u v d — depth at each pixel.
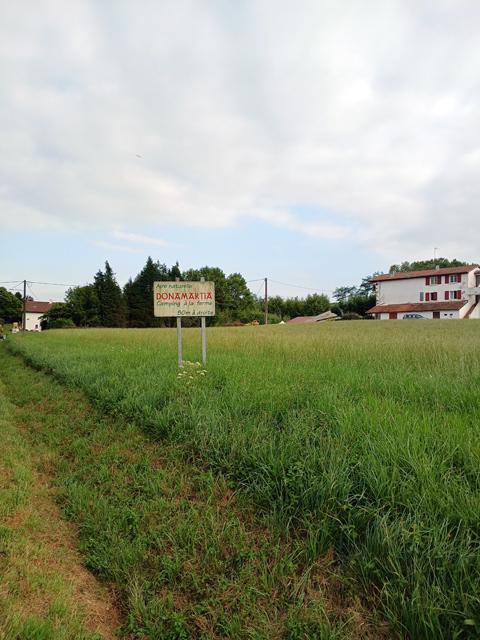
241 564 2.99
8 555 3.16
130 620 2.64
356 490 3.36
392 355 10.05
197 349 13.40
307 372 7.85
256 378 7.24
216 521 3.49
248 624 2.52
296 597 2.64
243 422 5.07
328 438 4.17
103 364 10.66
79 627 2.56
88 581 3.08
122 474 4.62
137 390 7.15
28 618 2.51
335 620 2.48
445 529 2.67
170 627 2.59
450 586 2.39
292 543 3.15
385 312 70.81
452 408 5.16
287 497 3.56
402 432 4.02
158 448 5.14
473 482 3.22
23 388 10.07
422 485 3.09
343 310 101.19
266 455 4.05
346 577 2.73
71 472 4.92
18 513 3.85
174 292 9.33
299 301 113.19
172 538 3.35
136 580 2.95
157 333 25.84
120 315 75.31
